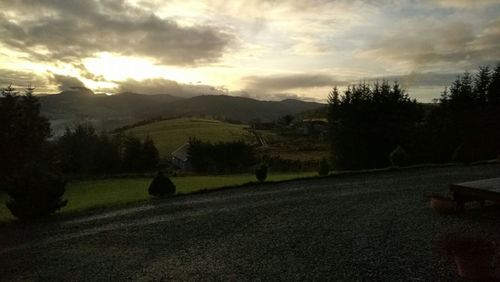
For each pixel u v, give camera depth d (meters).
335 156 32.69
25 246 12.23
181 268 9.48
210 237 12.02
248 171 43.53
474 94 34.25
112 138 51.69
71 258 10.77
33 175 16.16
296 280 8.35
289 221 13.44
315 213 14.41
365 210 14.51
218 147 49.72
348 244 10.59
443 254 9.15
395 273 8.42
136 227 13.79
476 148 32.06
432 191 17.73
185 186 24.59
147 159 49.75
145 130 93.94
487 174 22.12
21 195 15.69
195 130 89.19
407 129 31.61
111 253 11.02
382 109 30.94
